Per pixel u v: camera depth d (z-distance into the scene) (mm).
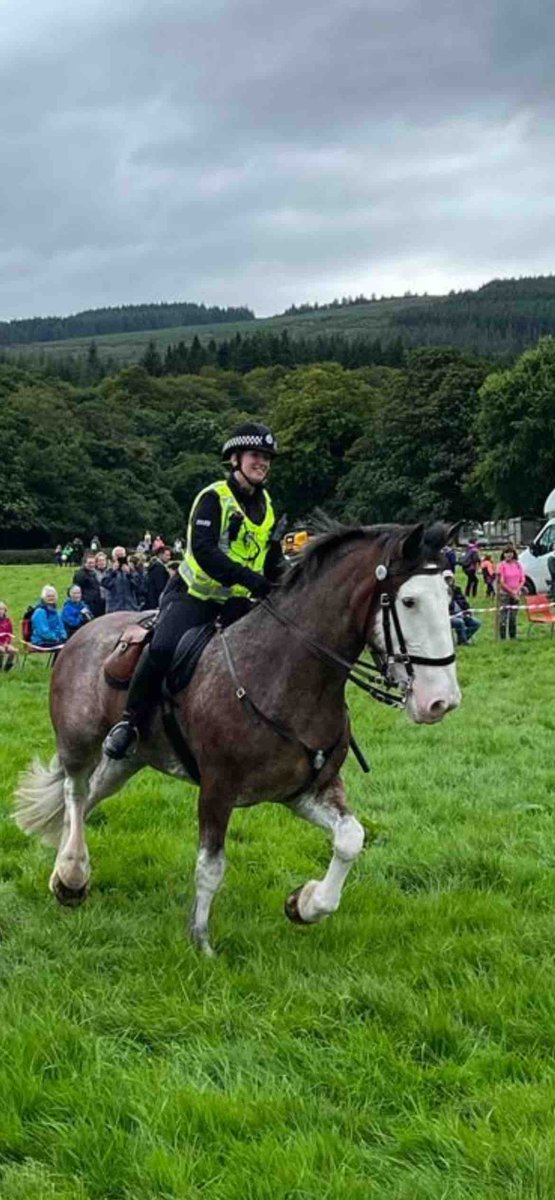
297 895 6102
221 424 123250
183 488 107500
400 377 82000
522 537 60406
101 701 6809
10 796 9945
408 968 5789
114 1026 5195
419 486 78500
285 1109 4359
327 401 93562
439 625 5520
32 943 6324
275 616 5922
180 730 6227
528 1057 4805
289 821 9016
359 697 15688
